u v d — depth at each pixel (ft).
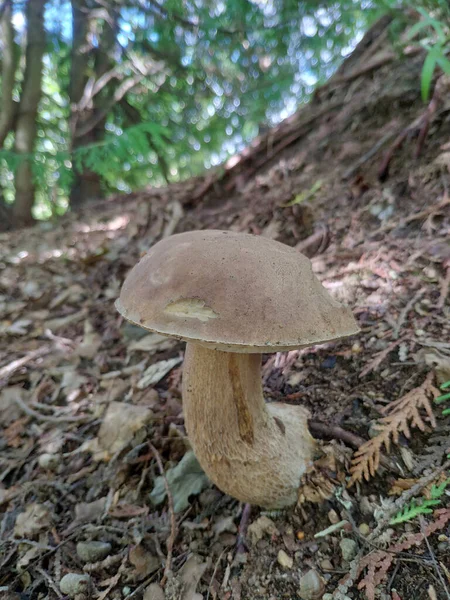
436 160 0.90
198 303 0.39
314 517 0.50
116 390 0.83
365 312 0.74
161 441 0.67
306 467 0.52
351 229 0.95
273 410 0.58
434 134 0.95
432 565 0.42
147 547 0.54
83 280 1.30
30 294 1.29
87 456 0.70
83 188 2.27
